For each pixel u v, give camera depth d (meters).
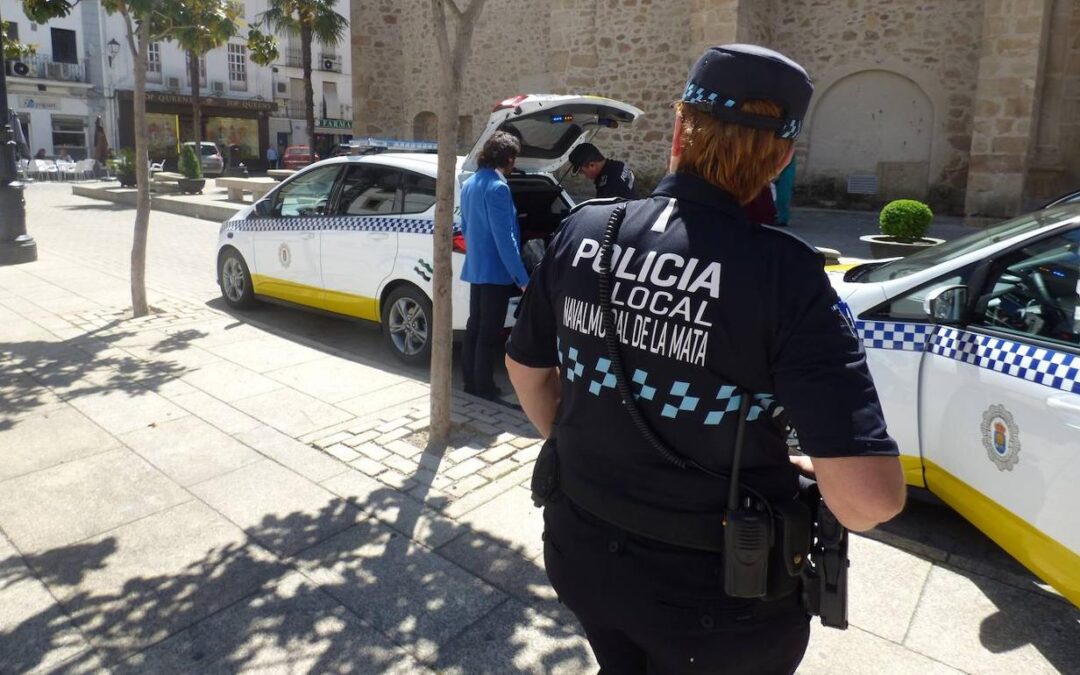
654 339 1.36
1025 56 11.48
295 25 21.31
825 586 1.50
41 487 3.79
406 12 20.67
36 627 2.75
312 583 3.04
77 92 37.97
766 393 1.34
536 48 18.47
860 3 14.11
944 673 2.58
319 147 45.00
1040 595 3.01
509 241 4.76
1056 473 2.58
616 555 1.45
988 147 11.95
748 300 1.29
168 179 20.89
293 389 5.28
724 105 1.35
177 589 2.98
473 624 2.80
